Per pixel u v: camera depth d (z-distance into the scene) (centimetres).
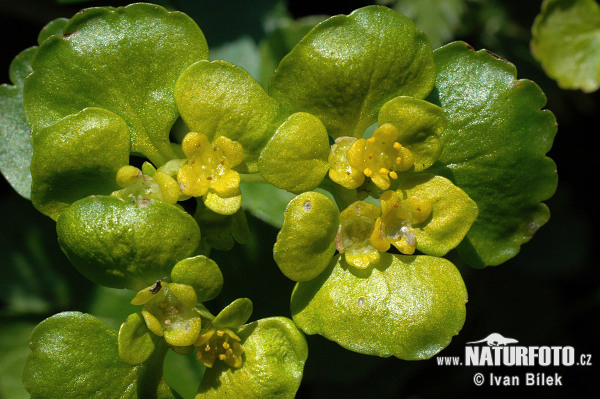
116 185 7
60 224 7
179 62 7
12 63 8
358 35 7
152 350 7
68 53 7
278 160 7
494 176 7
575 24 8
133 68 7
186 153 7
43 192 7
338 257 7
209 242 7
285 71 7
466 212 7
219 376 7
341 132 7
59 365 7
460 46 7
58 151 7
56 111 7
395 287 7
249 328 7
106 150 7
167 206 7
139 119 7
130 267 7
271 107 7
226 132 7
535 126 7
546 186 7
